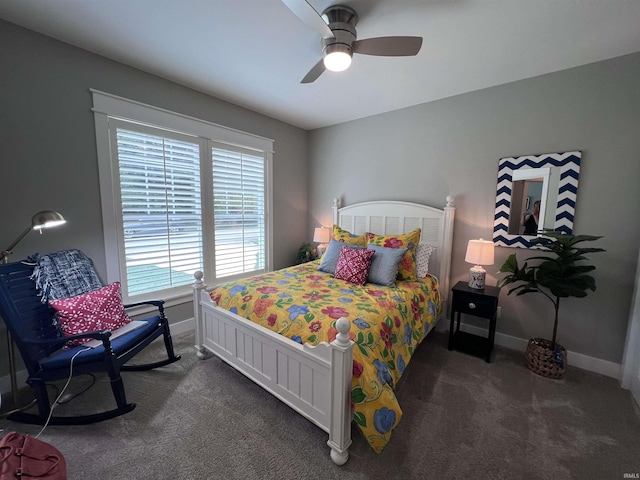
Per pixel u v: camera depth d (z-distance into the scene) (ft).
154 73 8.08
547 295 7.49
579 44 6.28
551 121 7.67
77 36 6.39
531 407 5.99
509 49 6.52
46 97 6.50
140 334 6.41
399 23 5.66
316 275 8.70
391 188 10.94
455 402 6.13
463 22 5.60
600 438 5.18
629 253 6.89
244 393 6.33
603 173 7.07
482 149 8.83
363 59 7.03
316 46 6.61
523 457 4.76
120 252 7.98
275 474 4.42
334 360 4.37
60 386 6.59
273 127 11.87
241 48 6.73
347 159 12.19
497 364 7.68
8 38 5.95
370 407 4.35
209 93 9.39
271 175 12.00
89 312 6.12
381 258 8.20
